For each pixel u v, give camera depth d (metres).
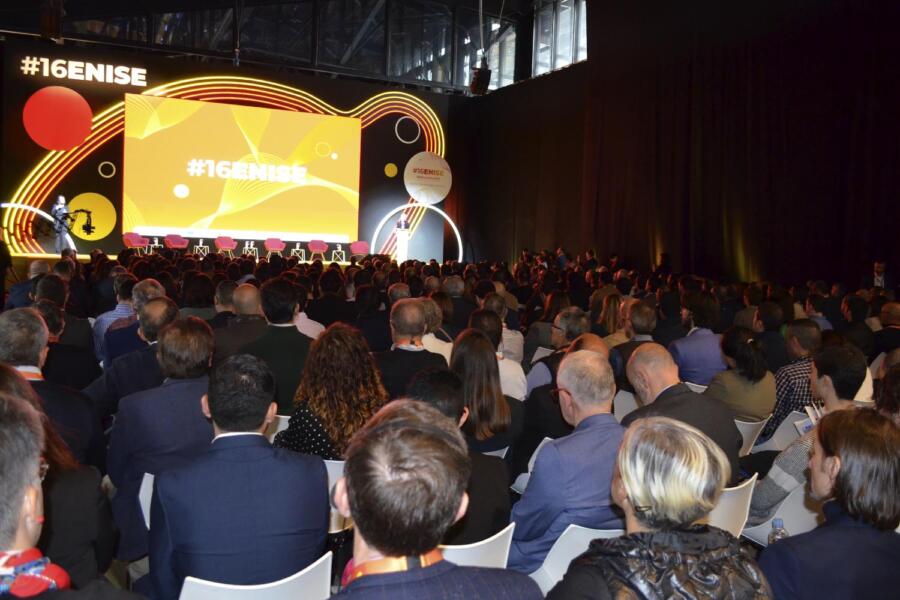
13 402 1.18
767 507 2.95
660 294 6.39
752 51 12.00
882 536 1.70
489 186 19.00
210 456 2.03
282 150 17.50
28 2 15.50
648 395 3.03
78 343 5.05
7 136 15.27
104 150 15.95
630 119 14.48
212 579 1.98
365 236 18.56
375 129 18.52
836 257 10.74
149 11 16.44
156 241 16.41
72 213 15.73
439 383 2.58
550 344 5.92
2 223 15.28
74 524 1.90
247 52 17.30
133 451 2.75
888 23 9.95
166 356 2.84
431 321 4.55
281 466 2.04
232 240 16.81
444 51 19.17
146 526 2.73
